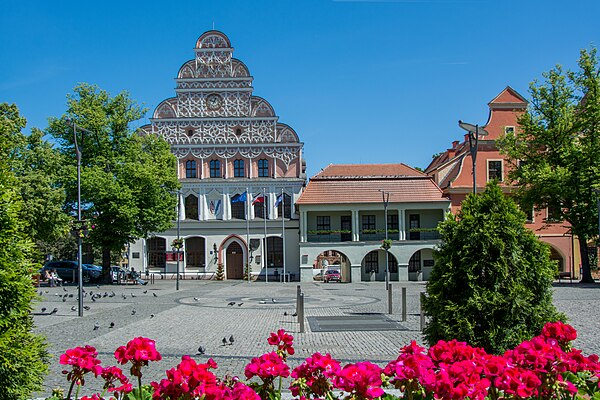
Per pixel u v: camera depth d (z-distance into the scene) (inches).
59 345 649.0
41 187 1604.3
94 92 2102.6
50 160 1710.1
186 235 2578.7
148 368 510.0
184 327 820.0
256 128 2637.8
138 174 1963.6
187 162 2635.3
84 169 1961.1
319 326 829.8
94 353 267.0
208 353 594.2
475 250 386.0
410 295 1469.0
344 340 690.8
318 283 2239.2
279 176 2632.9
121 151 2112.5
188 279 2559.1
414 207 2373.3
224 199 2608.3
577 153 1834.4
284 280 2381.9
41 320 905.5
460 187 2358.5
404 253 2333.9
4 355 296.0
